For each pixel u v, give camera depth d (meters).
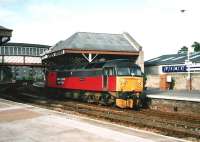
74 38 47.97
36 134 12.45
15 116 17.14
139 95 24.14
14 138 11.80
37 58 54.62
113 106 25.30
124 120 17.89
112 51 45.31
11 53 74.88
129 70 24.14
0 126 14.25
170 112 22.09
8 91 47.06
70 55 47.66
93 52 44.19
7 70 65.56
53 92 37.25
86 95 28.73
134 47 48.22
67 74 32.16
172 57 49.19
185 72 41.03
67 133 12.50
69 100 32.22
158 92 32.78
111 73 24.34
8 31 35.44
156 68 47.72
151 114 20.94
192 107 21.02
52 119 15.91
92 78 27.09
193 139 13.25
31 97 36.03
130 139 11.35
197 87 38.97
